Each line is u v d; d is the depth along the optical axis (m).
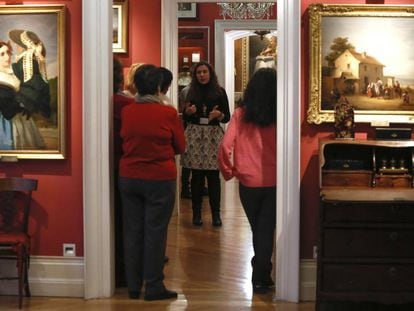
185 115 7.06
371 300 4.02
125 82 6.02
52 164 4.55
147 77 4.39
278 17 4.35
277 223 4.46
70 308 4.31
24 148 4.50
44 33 4.44
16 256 4.30
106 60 4.44
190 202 8.97
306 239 4.52
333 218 3.99
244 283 4.93
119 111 4.64
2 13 4.44
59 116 4.46
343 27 4.36
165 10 7.14
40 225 4.58
